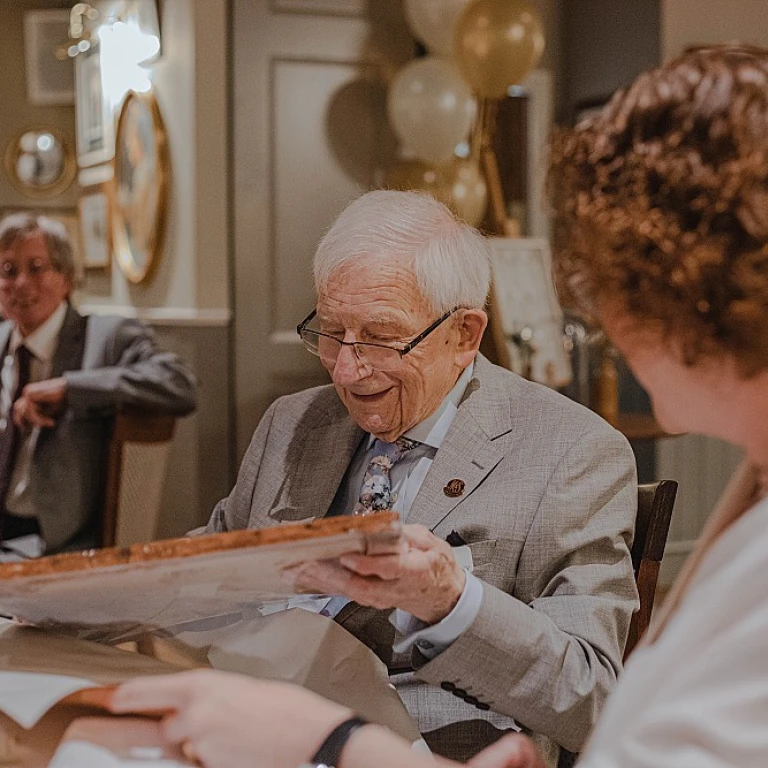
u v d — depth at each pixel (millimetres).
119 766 917
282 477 1656
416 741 1183
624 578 1416
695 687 671
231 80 4527
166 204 4766
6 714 1003
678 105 745
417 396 1486
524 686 1225
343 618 1439
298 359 4668
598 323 830
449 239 1482
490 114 4590
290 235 4664
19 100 6242
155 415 3266
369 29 4762
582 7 5051
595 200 779
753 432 761
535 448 1488
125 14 5172
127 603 1068
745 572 678
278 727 875
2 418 3453
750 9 4828
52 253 3365
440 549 1177
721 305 712
